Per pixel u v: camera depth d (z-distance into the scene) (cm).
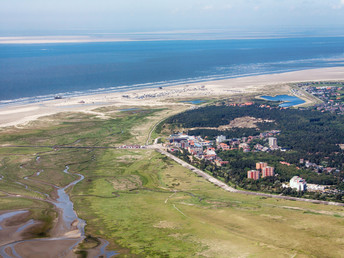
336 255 17175
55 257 17625
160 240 19212
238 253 17525
